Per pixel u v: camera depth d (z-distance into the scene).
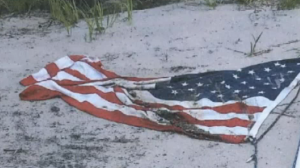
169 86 3.82
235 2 4.89
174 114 3.54
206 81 3.83
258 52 4.17
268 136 3.39
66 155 3.35
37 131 3.55
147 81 3.86
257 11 4.70
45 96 3.81
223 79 3.84
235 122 3.47
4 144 3.46
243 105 3.59
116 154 3.34
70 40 4.51
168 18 4.71
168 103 3.66
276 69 3.90
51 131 3.54
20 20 4.90
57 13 4.81
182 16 4.72
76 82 3.88
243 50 4.21
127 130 3.51
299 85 3.76
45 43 4.50
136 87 3.82
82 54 4.31
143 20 4.70
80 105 3.70
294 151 3.27
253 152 3.28
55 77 3.96
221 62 4.09
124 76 4.00
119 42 4.42
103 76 3.97
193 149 3.33
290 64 3.95
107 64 4.16
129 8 4.73
